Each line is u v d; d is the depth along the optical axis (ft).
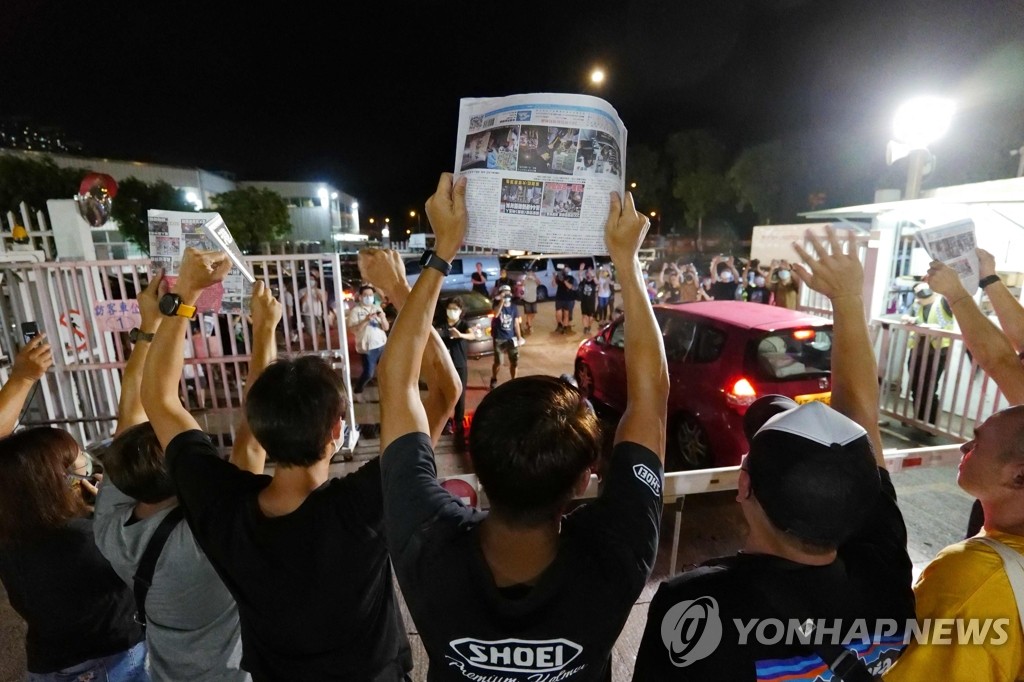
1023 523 4.80
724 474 10.00
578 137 4.13
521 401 3.35
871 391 5.01
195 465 4.77
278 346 20.88
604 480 3.94
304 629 4.46
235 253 6.57
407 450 3.87
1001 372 6.73
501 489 3.25
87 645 6.16
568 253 4.30
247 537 4.37
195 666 5.44
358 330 24.40
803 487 3.52
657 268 76.64
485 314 34.27
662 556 13.21
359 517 4.47
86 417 18.13
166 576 5.22
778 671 3.70
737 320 17.29
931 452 11.78
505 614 3.27
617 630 3.46
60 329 18.25
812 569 3.72
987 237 20.62
